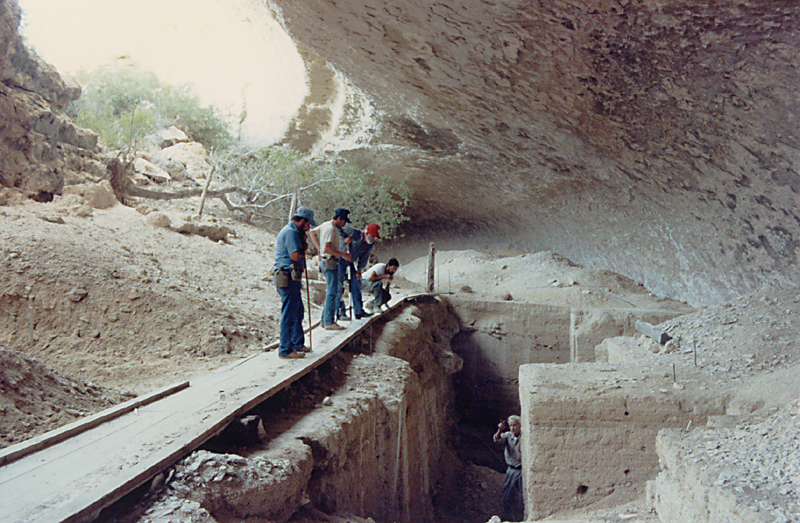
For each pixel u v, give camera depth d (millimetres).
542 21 8078
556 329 13812
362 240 8789
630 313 13250
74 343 5668
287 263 5902
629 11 7059
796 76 6758
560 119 11469
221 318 7062
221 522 2928
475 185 19688
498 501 10148
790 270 10609
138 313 6422
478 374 14117
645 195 13555
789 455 4285
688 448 4949
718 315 9531
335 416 4805
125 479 2775
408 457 7062
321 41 12477
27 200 8602
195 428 3572
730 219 11406
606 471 6379
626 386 6840
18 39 9039
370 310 9594
